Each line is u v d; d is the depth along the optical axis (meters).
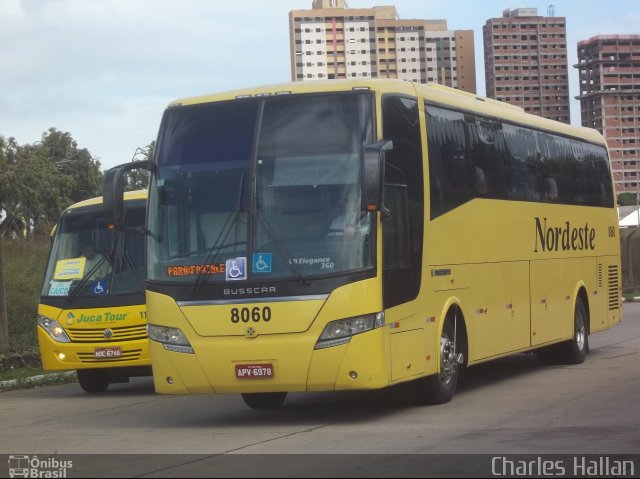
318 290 10.41
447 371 12.41
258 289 10.55
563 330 16.56
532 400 12.26
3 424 12.46
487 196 13.84
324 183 10.66
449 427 10.25
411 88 11.98
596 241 18.62
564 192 17.08
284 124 10.95
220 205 10.89
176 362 10.86
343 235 10.50
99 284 15.86
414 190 11.61
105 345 15.62
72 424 12.16
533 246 15.50
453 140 12.93
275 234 10.63
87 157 53.69
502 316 14.20
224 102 11.30
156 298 11.04
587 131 18.98
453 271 12.59
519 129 15.37
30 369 19.17
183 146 11.29
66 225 16.48
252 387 10.59
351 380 10.38
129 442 10.26
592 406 11.42
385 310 10.65
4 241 22.28
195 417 12.42
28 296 22.36
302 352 10.39
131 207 16.22
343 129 10.80
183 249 10.98
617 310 19.73
